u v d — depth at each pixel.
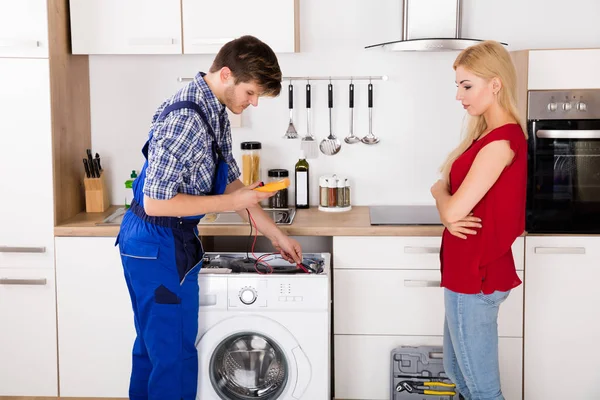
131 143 3.74
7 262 3.28
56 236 3.25
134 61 3.69
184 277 2.67
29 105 3.22
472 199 2.42
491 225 2.48
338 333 3.26
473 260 2.51
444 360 2.82
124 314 3.27
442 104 3.65
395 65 3.63
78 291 3.27
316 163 3.73
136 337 3.16
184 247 2.67
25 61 3.20
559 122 3.19
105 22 3.35
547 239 3.19
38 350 3.32
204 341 2.86
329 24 3.63
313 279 2.83
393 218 3.35
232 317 2.85
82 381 3.32
